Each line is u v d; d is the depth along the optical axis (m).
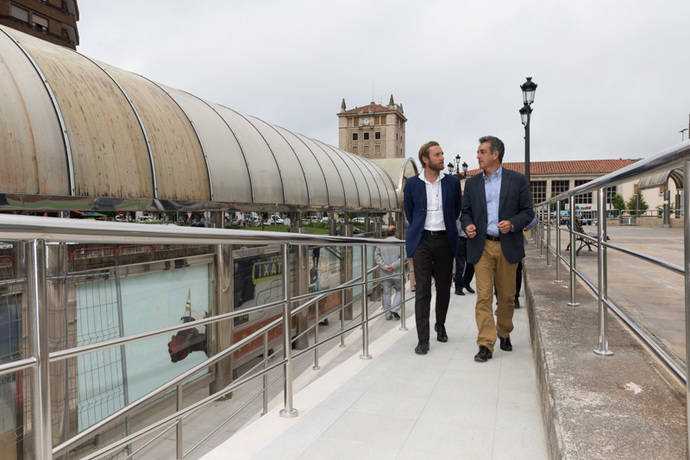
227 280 6.92
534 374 3.79
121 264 5.15
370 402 3.25
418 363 4.16
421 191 4.48
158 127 6.72
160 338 5.75
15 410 3.31
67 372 4.18
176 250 6.06
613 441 1.77
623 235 14.72
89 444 4.34
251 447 2.60
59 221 1.41
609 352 2.84
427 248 4.49
